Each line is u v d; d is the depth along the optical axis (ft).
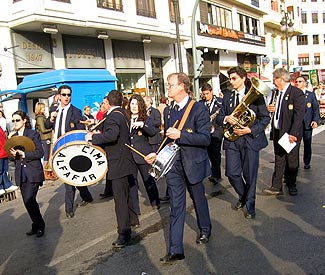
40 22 44.78
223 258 13.65
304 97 20.10
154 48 68.23
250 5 99.66
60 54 51.06
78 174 18.67
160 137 20.92
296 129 19.98
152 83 68.59
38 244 17.29
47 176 31.94
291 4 150.30
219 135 24.90
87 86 38.17
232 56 95.04
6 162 27.04
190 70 78.02
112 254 15.15
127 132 15.98
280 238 15.01
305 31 191.62
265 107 17.42
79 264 14.61
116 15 54.49
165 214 19.81
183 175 14.19
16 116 17.57
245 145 17.48
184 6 73.56
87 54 54.70
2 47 45.16
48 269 14.48
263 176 26.35
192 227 17.19
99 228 18.61
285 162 21.01
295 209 18.43
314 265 12.57
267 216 17.74
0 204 26.07
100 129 17.15
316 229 15.64
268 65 121.70
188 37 71.41
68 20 47.03
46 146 31.83
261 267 12.74
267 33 122.83
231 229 16.43
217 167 25.29
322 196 20.21
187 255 14.16
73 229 18.92
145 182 20.81
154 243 15.81
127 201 16.06
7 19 45.55
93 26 50.42
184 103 14.40
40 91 38.50
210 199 21.59
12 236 18.83
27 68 47.32
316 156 31.89
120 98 16.33
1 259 15.94
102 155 18.62
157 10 63.46
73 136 18.76
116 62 59.67
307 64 193.26
